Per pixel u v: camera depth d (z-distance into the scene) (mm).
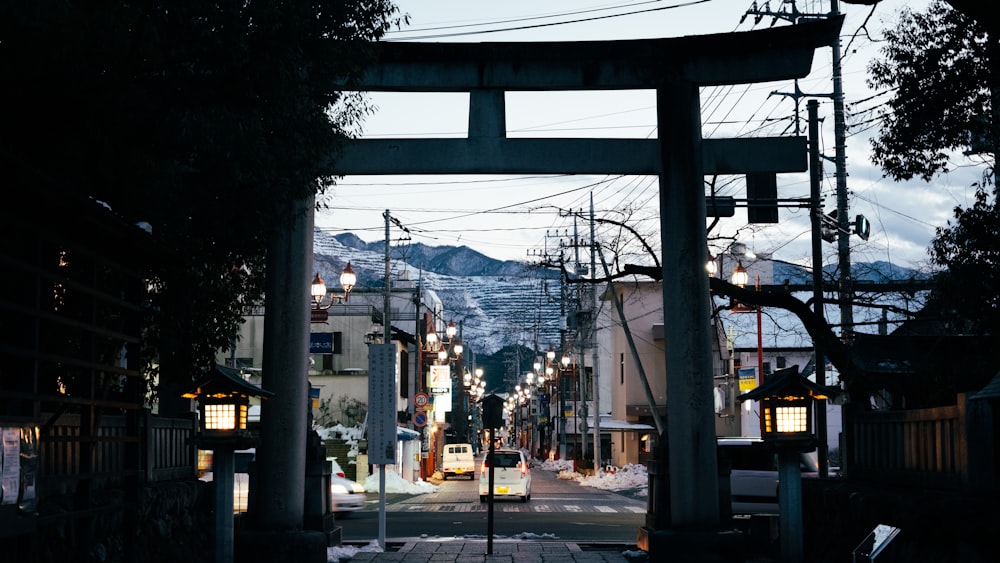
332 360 53219
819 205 25328
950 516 9328
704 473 15484
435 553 17328
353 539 21234
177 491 13242
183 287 14953
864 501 11953
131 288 9992
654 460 17281
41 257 7676
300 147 12000
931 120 14352
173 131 10797
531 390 110750
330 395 52344
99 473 9242
